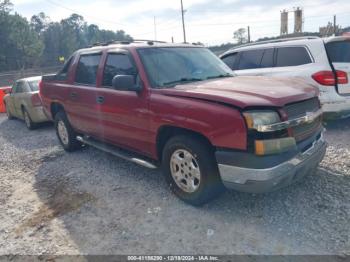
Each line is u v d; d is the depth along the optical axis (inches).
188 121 132.0
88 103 194.5
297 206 136.0
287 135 122.0
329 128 246.2
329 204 135.0
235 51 295.9
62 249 122.4
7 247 127.2
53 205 158.7
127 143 174.6
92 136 208.7
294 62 246.1
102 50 189.5
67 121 232.1
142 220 136.4
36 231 136.8
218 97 124.5
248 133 116.4
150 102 148.9
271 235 118.4
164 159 150.4
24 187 185.6
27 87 356.2
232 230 123.6
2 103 564.1
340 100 222.4
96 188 172.6
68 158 229.3
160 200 152.0
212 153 132.5
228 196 149.8
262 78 162.6
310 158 131.5
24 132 349.7
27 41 3248.0
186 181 143.1
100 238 126.9
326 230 118.2
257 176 116.2
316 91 147.7
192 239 120.4
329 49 229.1
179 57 173.3
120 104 167.0
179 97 138.0
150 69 157.2
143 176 182.9
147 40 194.4
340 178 157.0
